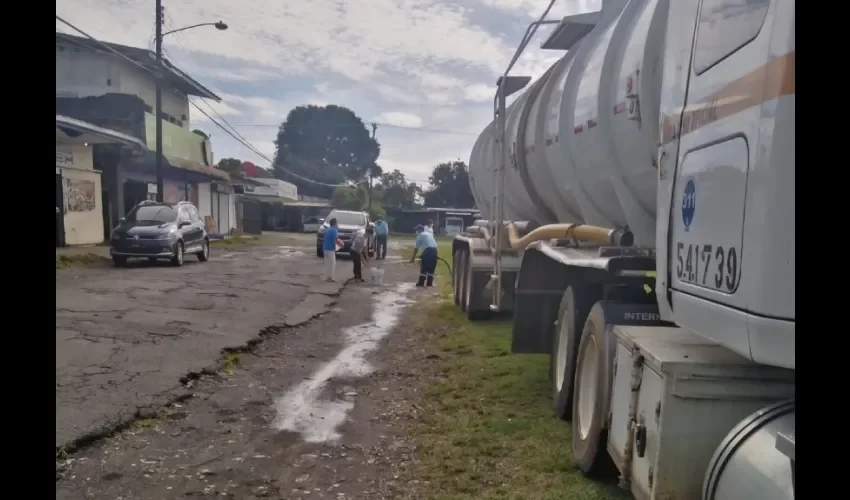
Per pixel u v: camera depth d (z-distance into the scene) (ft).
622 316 14.32
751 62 8.03
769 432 7.85
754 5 8.05
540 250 21.49
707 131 9.40
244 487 14.93
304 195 246.06
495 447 17.33
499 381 23.94
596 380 14.65
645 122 15.29
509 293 34.32
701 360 10.05
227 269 60.08
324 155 263.08
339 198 193.47
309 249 97.86
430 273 56.18
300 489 14.89
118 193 83.87
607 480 15.17
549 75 27.02
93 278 47.73
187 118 122.11
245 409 20.48
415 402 21.54
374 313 40.32
